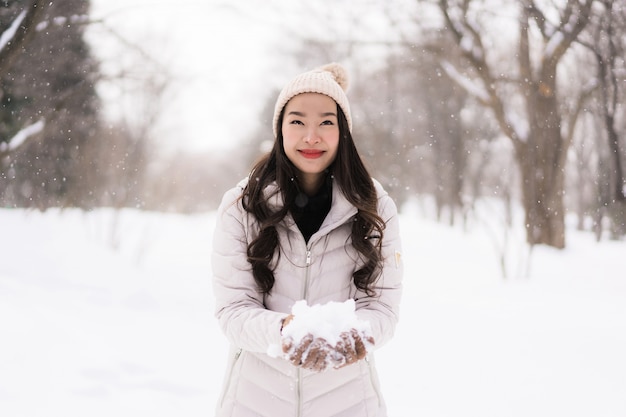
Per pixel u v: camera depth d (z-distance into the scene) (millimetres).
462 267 10836
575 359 4801
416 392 4270
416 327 6258
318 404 1717
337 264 1791
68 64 10453
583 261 11297
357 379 1771
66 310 6066
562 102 12664
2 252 9492
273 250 1741
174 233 15789
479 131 23297
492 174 26562
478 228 17906
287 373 1713
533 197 9977
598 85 11781
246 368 1764
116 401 3865
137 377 4371
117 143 12781
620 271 9984
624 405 3836
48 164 15227
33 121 8906
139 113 12555
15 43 6504
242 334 1613
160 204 17125
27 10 6492
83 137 12984
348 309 1461
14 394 3725
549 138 12164
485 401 4027
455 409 3922
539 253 12227
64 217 15570
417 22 12680
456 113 22750
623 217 15219
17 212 16516
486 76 12203
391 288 1833
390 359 5121
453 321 6453
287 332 1404
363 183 1834
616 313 6391
